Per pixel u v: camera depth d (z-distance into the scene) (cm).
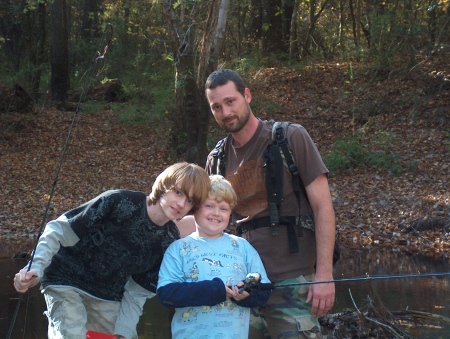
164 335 552
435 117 1593
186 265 338
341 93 1822
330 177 1381
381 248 976
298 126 374
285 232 370
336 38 2458
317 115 1756
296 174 368
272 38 2303
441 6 1739
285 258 370
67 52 2222
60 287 355
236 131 375
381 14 1958
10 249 968
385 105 1697
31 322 595
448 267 823
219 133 1677
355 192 1276
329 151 1533
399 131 1575
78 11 3447
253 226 376
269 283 334
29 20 2462
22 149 1769
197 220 346
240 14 2489
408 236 1042
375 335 538
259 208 374
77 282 359
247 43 2422
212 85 373
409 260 877
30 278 335
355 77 1888
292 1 2355
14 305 653
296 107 1817
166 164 1627
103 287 363
